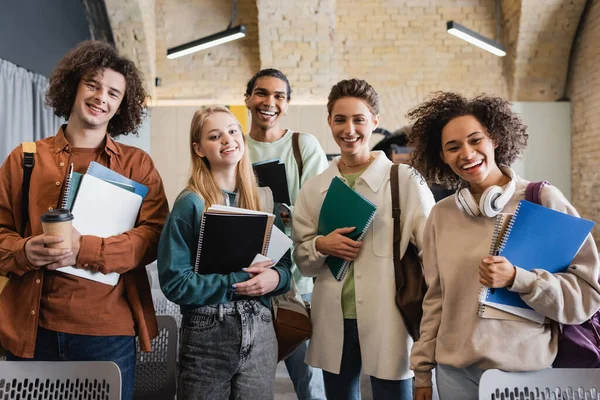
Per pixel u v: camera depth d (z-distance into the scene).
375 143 6.85
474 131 1.49
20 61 4.62
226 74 6.89
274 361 1.73
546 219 1.35
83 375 1.43
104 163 1.71
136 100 1.85
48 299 1.55
